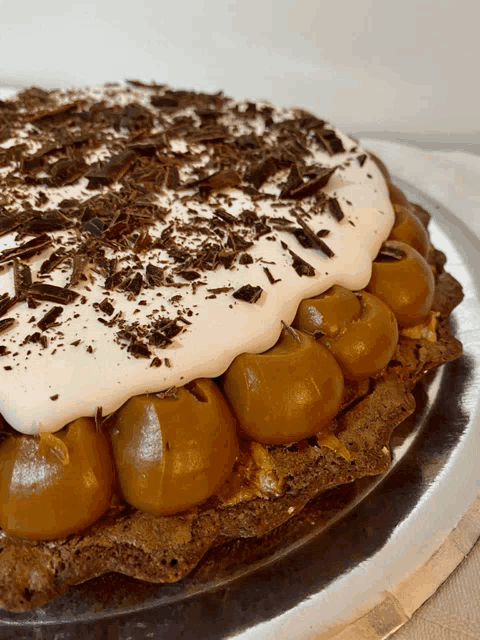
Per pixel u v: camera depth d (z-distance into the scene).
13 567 0.15
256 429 0.16
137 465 0.15
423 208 0.29
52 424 0.15
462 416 0.20
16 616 0.15
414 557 0.17
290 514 0.17
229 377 0.16
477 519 0.17
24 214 0.20
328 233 0.20
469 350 0.22
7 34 0.47
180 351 0.16
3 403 0.15
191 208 0.21
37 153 0.23
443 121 0.43
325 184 0.22
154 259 0.19
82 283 0.17
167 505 0.15
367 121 0.44
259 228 0.20
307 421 0.16
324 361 0.17
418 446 0.19
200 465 0.15
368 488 0.18
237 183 0.22
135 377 0.15
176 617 0.15
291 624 0.15
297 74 0.45
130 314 0.17
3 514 0.15
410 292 0.20
